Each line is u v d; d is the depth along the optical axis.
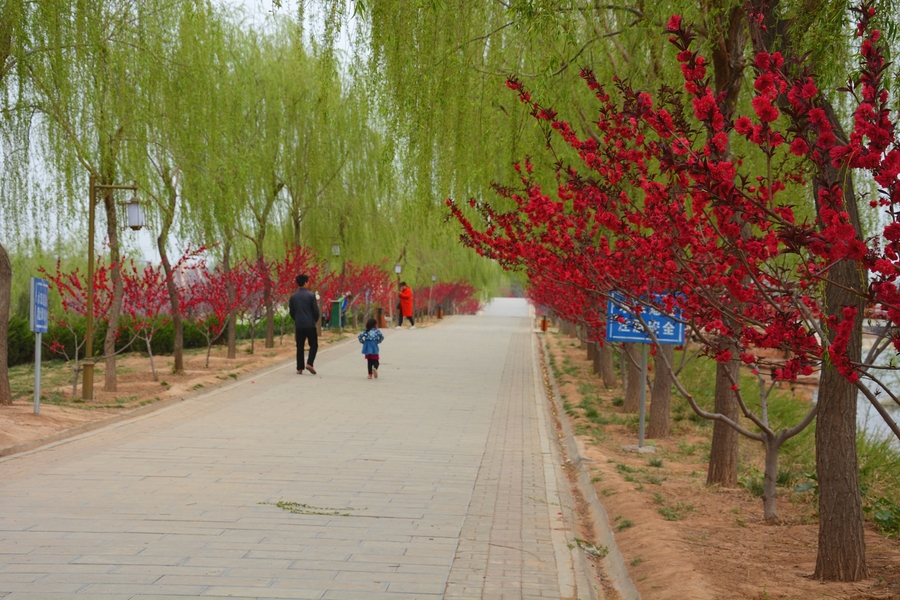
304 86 24.14
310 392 16.97
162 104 15.23
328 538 6.76
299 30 9.34
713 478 9.33
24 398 14.55
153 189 16.80
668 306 7.11
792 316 4.95
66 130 13.55
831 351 4.34
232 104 17.55
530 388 19.03
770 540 6.84
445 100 10.02
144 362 23.14
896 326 4.50
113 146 14.52
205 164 16.38
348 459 10.25
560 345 32.97
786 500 8.54
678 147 4.29
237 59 20.36
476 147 11.77
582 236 7.31
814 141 4.10
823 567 5.66
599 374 21.98
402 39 9.52
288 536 6.78
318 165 24.95
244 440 11.36
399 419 13.74
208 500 7.92
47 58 13.11
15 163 13.78
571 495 9.16
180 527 6.95
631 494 8.41
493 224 8.27
